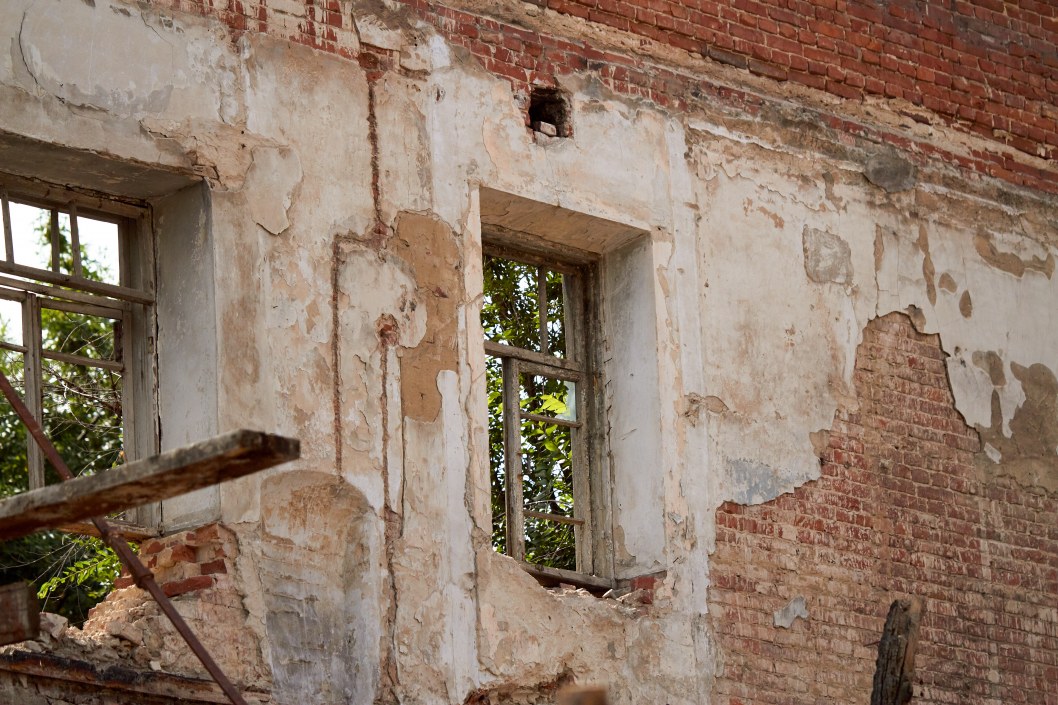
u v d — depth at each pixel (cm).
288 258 1078
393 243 1121
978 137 1447
